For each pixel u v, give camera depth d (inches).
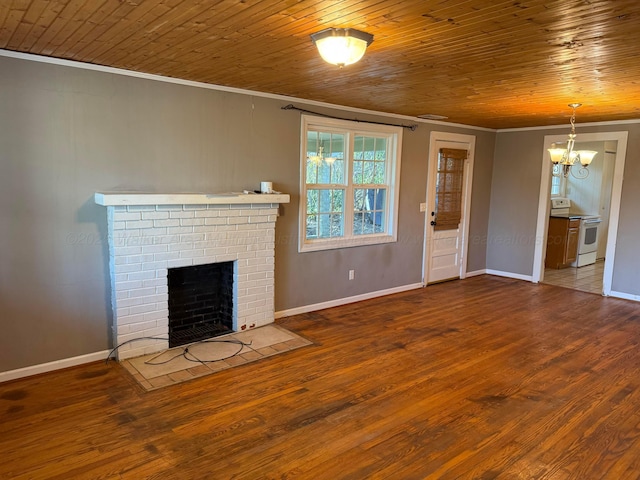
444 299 221.8
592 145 325.1
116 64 128.7
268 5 80.0
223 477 87.7
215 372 134.4
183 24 91.8
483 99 169.9
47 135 124.9
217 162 159.0
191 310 163.9
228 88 157.8
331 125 190.1
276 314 184.5
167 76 142.4
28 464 90.5
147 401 116.6
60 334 133.2
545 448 99.1
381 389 126.0
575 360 148.4
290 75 136.7
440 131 237.8
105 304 140.4
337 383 129.2
